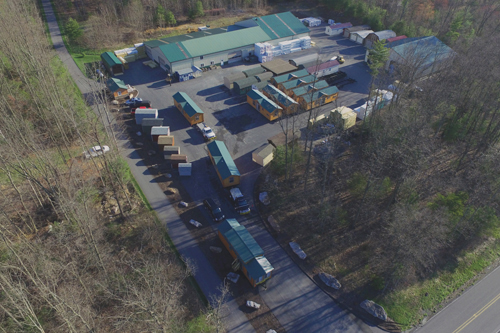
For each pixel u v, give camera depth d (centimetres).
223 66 10200
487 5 12506
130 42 11212
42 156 5197
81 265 4397
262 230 5381
